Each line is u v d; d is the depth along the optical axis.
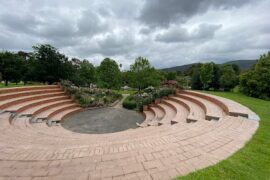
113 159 3.34
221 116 7.29
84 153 3.68
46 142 5.25
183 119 8.79
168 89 16.38
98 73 28.78
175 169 2.93
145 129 7.22
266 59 21.45
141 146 4.00
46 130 7.85
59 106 14.20
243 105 9.24
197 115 8.62
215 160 3.27
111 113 15.02
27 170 2.99
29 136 5.87
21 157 3.51
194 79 33.62
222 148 3.84
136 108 16.73
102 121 12.17
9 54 30.61
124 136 6.17
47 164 3.19
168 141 4.30
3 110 9.24
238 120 6.39
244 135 4.72
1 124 7.07
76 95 16.88
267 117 6.80
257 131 5.08
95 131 9.86
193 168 2.96
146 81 27.95
